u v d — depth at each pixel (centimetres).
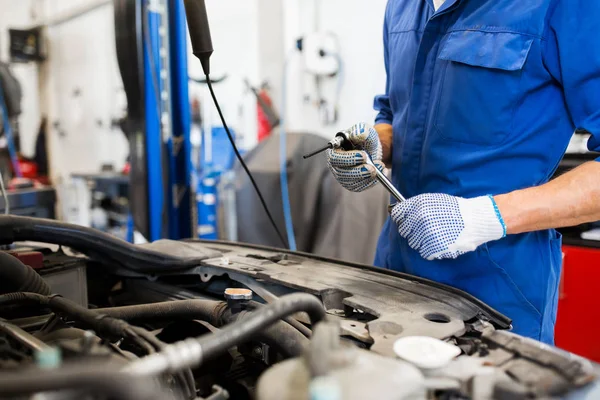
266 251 100
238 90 316
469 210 74
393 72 101
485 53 80
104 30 357
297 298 48
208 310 66
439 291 73
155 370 37
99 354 42
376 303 67
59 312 62
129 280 98
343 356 38
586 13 72
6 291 72
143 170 166
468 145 86
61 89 371
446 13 88
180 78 165
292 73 289
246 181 242
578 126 79
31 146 392
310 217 233
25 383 30
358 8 254
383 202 218
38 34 340
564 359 47
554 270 89
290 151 238
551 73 79
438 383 45
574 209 72
